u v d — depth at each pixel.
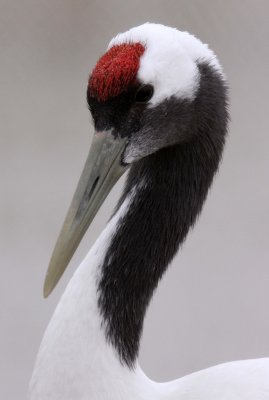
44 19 15.61
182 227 6.21
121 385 5.82
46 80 15.43
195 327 11.20
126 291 5.93
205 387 5.98
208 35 15.30
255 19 15.27
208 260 12.10
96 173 5.90
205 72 6.05
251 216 12.84
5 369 10.57
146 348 10.98
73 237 5.90
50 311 11.20
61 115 14.85
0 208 12.89
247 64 15.22
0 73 15.43
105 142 5.89
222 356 10.91
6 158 13.86
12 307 11.25
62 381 5.77
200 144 6.16
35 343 10.84
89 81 5.84
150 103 5.86
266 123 14.58
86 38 15.62
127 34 5.93
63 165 13.68
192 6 15.30
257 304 11.45
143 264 6.01
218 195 13.23
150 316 11.34
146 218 6.06
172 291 11.66
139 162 6.14
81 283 5.85
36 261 11.91
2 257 11.97
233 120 14.61
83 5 15.67
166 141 6.01
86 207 5.90
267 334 11.12
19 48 15.54
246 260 12.07
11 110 14.91
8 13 15.62
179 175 6.14
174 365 10.82
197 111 6.04
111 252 5.95
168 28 6.02
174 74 5.89
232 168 13.74
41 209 12.83
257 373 6.03
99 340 5.80
